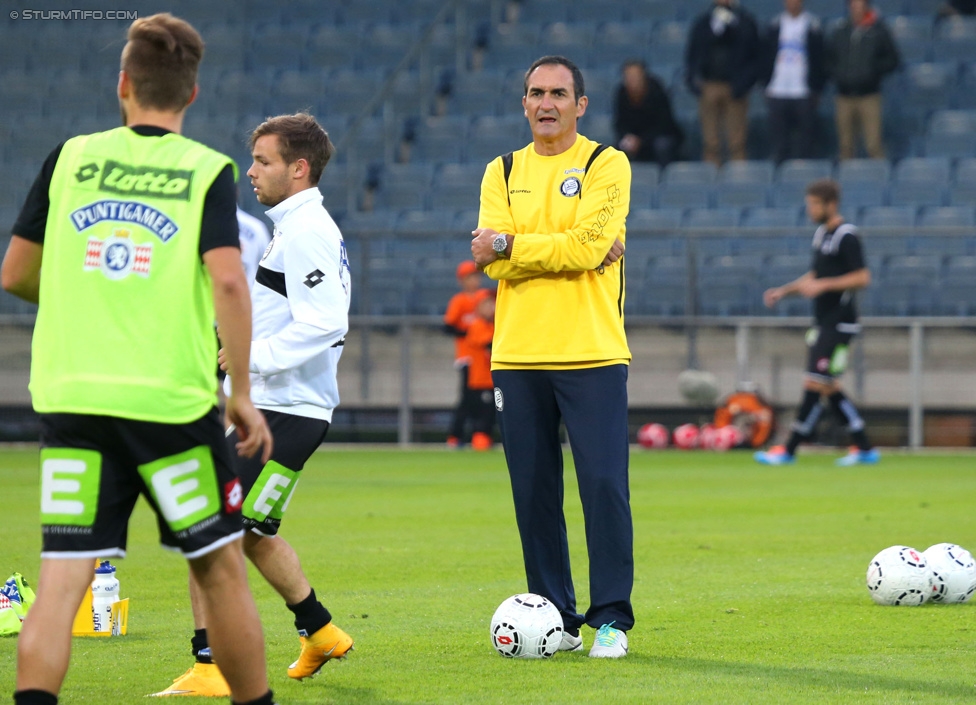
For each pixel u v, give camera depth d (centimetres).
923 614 2127
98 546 1262
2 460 5775
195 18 9638
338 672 1703
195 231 1269
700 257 6844
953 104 8031
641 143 7688
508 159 1898
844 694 1545
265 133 1711
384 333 6862
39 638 1223
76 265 1280
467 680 1645
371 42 9225
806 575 2558
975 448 6394
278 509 1666
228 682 1312
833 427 6506
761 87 8212
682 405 6675
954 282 6625
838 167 7462
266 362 1645
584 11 9106
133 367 1251
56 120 8981
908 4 8669
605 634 1802
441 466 5497
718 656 1789
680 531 3272
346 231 6994
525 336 1848
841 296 5381
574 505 3938
